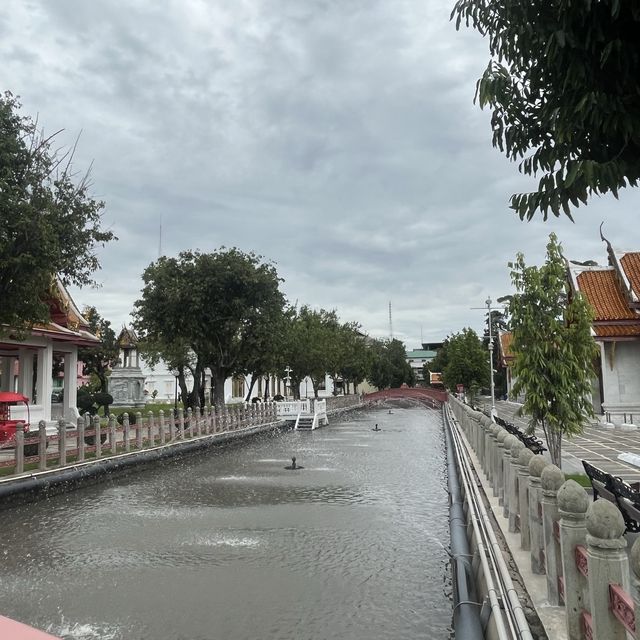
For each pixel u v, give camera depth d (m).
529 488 5.79
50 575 8.05
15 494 12.48
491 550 5.86
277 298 29.52
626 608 2.95
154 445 20.41
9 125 13.25
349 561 8.61
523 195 4.08
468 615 5.61
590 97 3.42
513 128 4.39
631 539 6.15
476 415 14.78
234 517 11.59
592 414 10.26
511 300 10.50
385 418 47.56
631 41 3.44
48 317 14.90
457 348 44.16
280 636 6.05
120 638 6.04
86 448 17.86
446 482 15.98
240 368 32.38
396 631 6.18
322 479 16.61
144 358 34.94
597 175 3.48
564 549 4.00
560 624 4.40
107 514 12.03
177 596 7.20
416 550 9.19
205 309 27.72
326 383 81.00
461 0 4.44
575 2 3.37
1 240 12.45
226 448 25.30
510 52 4.14
